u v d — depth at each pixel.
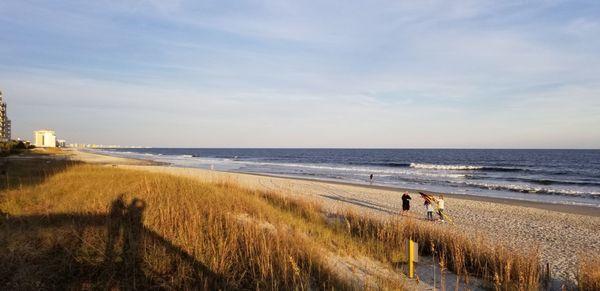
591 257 10.77
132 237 7.04
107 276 5.72
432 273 8.29
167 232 7.70
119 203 9.85
